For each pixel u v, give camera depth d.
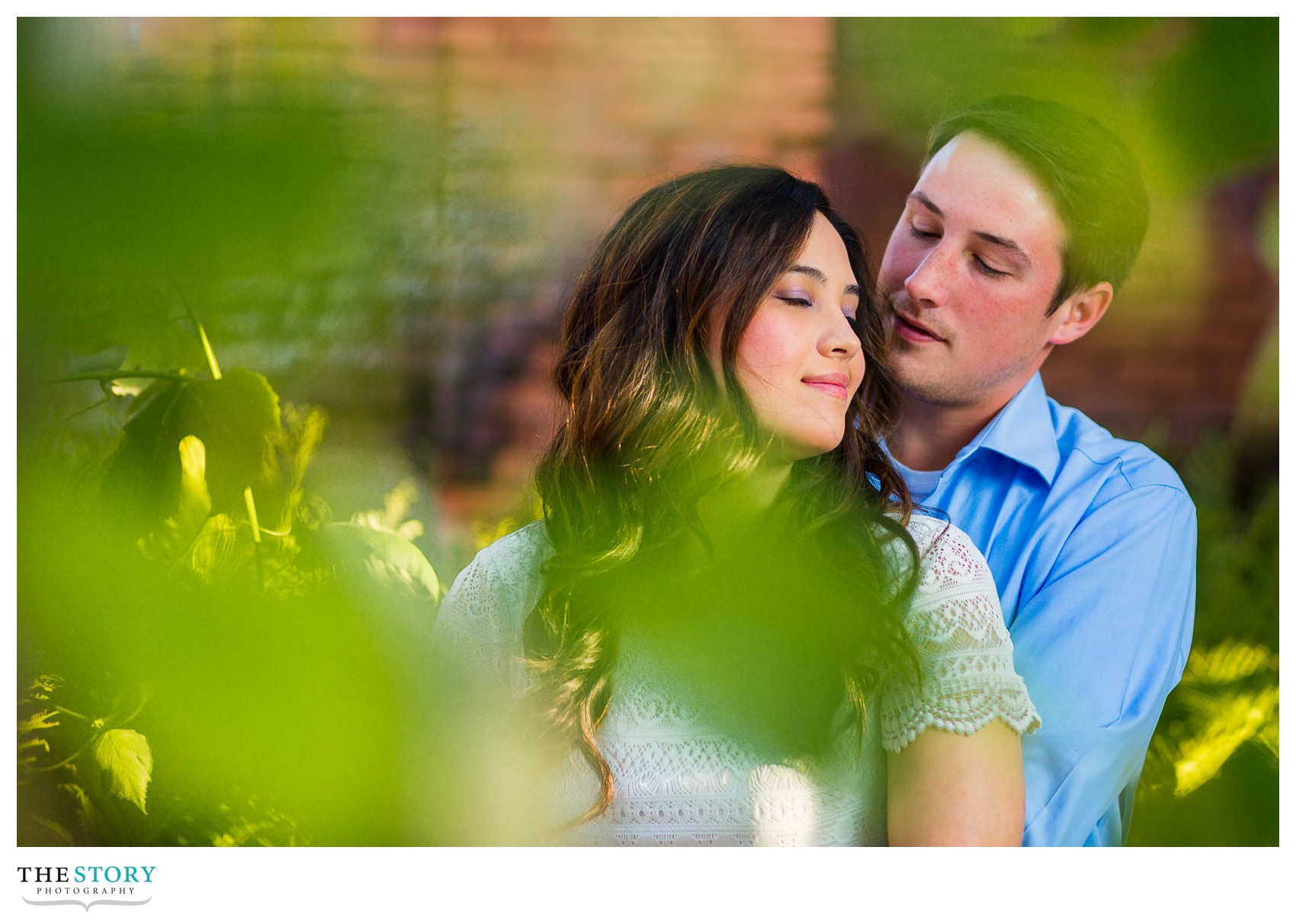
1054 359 3.21
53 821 1.54
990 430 2.14
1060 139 2.04
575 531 1.66
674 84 3.43
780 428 1.49
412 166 3.18
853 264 1.73
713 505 1.58
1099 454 2.14
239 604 1.47
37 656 1.48
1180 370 3.12
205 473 1.59
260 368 2.26
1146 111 2.17
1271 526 2.74
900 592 1.46
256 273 1.19
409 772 1.56
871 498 1.61
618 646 1.52
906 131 2.67
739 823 1.45
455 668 1.67
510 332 3.47
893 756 1.45
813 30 3.08
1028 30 2.26
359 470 2.55
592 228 3.36
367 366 2.77
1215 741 2.37
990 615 1.47
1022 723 1.41
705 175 1.60
